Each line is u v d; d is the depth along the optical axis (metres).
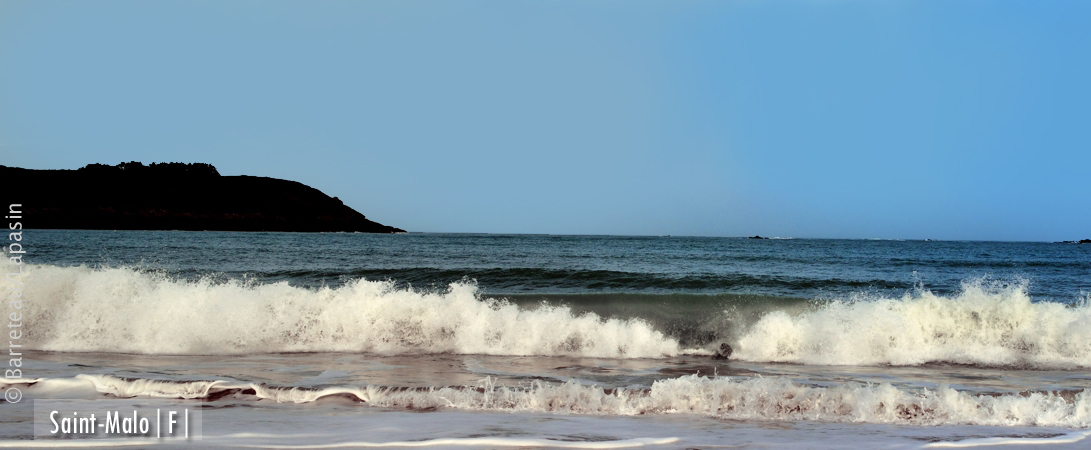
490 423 4.54
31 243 34.03
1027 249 66.50
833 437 4.30
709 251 41.75
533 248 44.41
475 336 8.55
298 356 7.91
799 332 8.34
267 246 38.62
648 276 17.47
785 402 5.14
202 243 41.00
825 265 27.91
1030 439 4.29
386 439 4.04
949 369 7.57
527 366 7.35
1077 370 7.54
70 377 6.04
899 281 18.45
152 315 8.61
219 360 7.54
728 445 4.05
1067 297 15.77
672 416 4.92
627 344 8.38
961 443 4.17
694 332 8.88
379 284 9.29
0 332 8.52
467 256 31.12
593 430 4.38
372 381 6.18
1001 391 6.12
